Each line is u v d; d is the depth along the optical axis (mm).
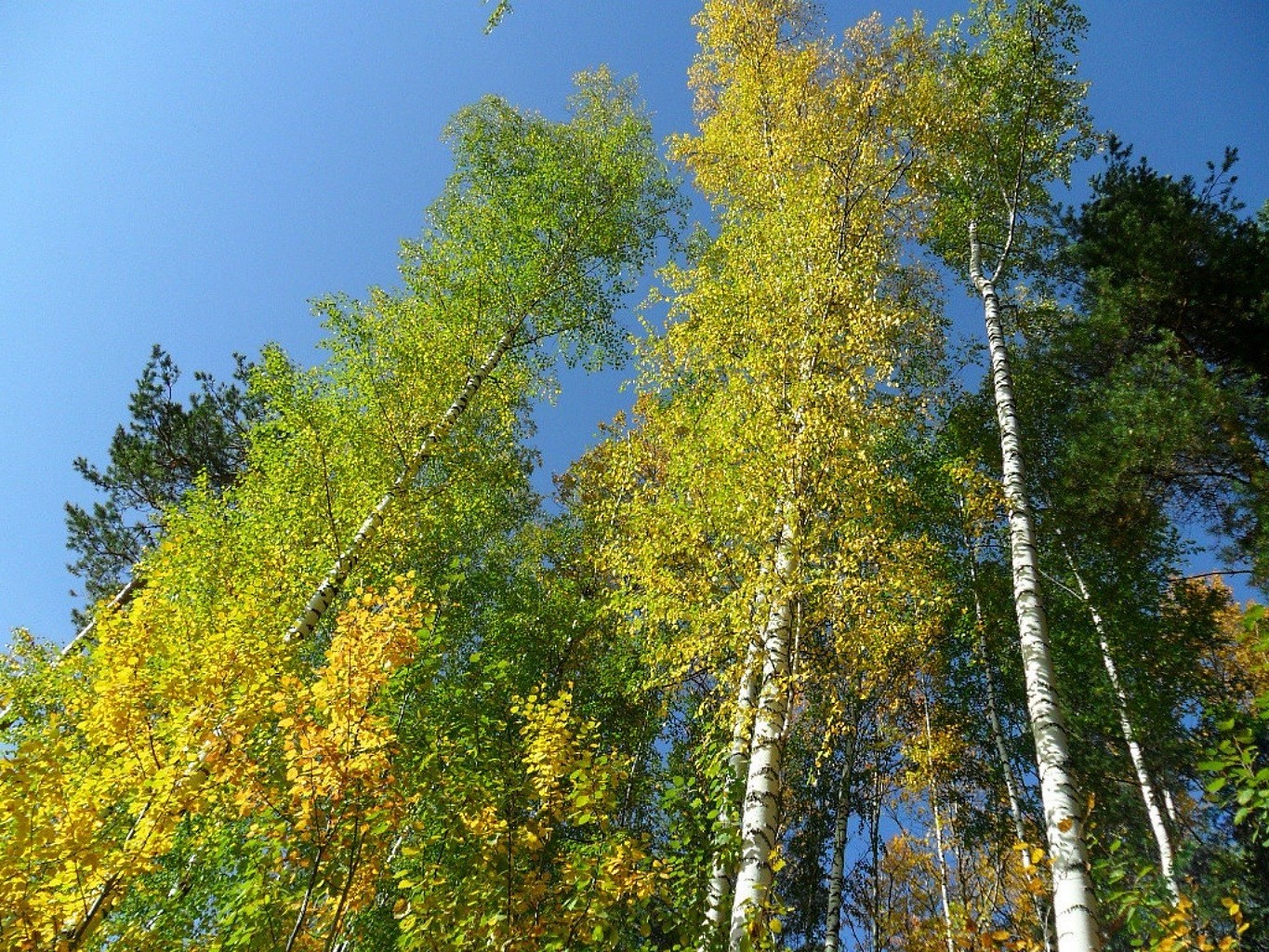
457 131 12406
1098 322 10070
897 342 9953
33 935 3270
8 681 5480
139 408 12945
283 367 8281
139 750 3969
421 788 4539
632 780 8016
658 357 9242
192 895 4758
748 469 6414
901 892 11680
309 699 4020
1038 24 10125
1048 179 10797
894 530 8500
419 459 8594
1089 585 9195
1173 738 8086
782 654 5570
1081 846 4000
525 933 3754
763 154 11602
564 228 11742
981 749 9805
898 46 11594
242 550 7285
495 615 9664
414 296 10125
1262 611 3779
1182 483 9125
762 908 3963
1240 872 6797
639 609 7172
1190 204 10766
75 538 12672
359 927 5109
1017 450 6793
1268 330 9680
